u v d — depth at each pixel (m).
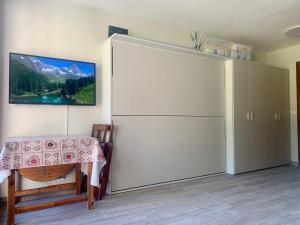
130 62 3.17
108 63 3.07
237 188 3.29
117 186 3.06
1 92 2.64
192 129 3.76
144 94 3.28
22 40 2.76
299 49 4.86
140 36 3.61
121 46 3.12
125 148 3.12
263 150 4.49
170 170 3.52
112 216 2.37
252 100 4.34
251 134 4.30
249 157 4.26
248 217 2.36
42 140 2.28
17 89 2.69
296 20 3.64
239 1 3.04
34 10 2.83
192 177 3.74
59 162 2.34
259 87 4.47
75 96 3.04
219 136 4.09
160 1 3.05
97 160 2.46
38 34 2.85
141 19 3.61
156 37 3.76
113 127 3.02
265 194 3.04
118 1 3.05
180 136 3.62
